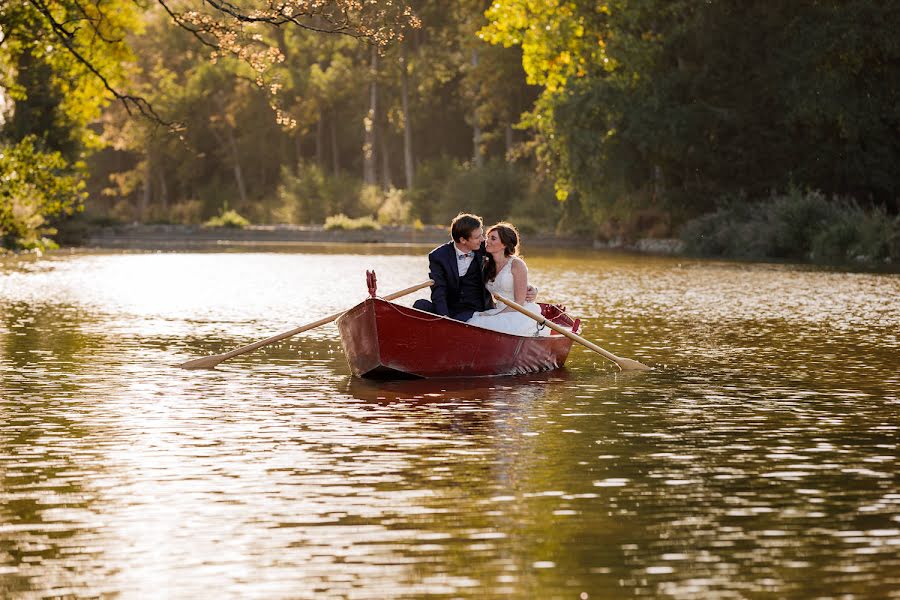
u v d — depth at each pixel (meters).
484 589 7.13
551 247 65.12
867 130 57.53
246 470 10.09
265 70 32.69
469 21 94.44
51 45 45.81
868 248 51.44
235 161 101.94
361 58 103.19
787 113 58.50
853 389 14.77
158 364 16.81
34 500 9.09
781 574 7.41
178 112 98.50
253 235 78.62
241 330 21.47
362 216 89.12
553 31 56.72
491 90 92.94
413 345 15.38
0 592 7.09
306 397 14.02
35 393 14.20
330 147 113.75
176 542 8.04
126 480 9.72
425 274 39.78
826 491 9.45
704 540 8.10
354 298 29.11
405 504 8.99
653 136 59.25
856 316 24.91
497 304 16.77
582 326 22.61
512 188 82.56
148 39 102.25
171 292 30.95
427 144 109.81
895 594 7.05
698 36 59.38
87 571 7.45
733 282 36.31
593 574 7.41
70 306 26.55
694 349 18.98
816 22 58.19
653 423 12.38
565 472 10.06
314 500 9.10
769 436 11.68
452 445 11.18
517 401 13.81
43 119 56.78
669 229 64.69
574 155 62.09
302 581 7.28
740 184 62.47
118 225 84.44
